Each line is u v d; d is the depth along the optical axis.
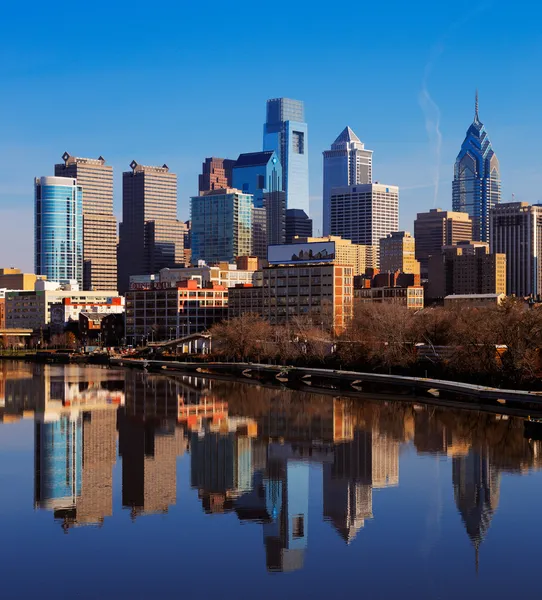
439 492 139.12
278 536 118.62
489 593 99.94
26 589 101.44
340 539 117.31
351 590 101.06
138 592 100.56
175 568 107.69
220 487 144.75
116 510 131.38
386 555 111.38
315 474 153.00
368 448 173.75
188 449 176.50
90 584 102.94
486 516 126.25
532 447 172.38
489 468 154.50
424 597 99.19
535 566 107.25
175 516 128.25
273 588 101.56
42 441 186.12
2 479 150.12
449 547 113.94
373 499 136.00
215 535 119.69
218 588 101.81
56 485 145.88
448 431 189.75
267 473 154.25
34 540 117.62
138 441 185.75
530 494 137.12
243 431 196.50
